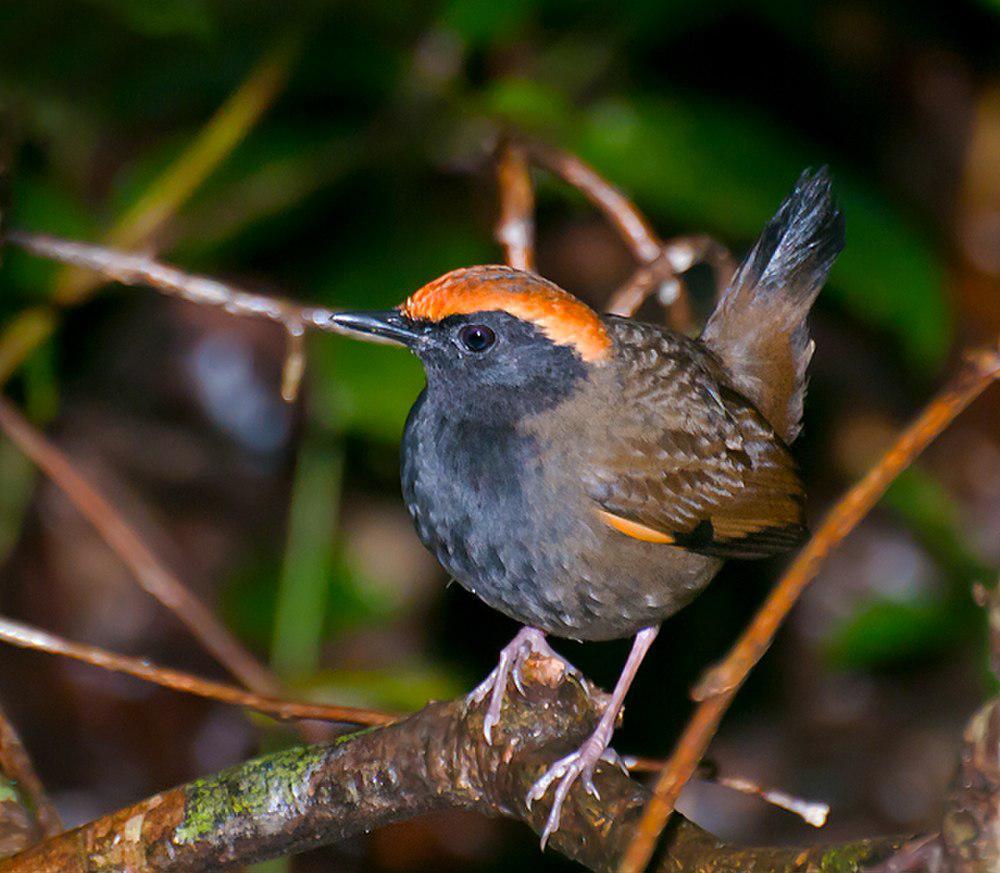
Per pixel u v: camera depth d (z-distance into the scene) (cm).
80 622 1403
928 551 1476
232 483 1481
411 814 691
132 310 1495
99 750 1363
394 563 1440
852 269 1151
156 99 1227
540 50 1302
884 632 1387
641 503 827
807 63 1653
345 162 1209
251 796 684
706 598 1480
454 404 833
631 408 839
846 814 1442
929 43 1672
